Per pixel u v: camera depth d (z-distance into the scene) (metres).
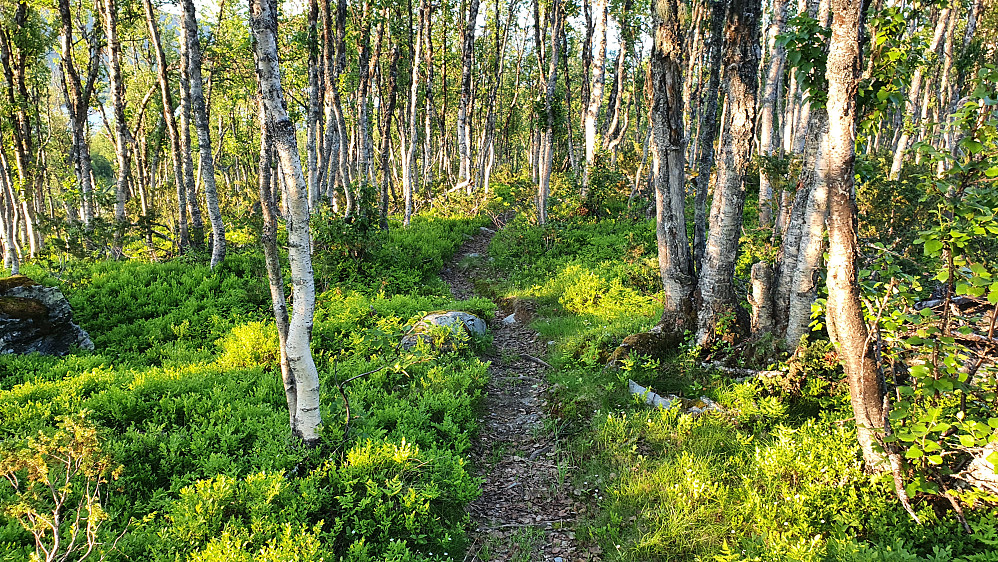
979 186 4.05
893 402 4.55
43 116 28.70
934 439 4.15
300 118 19.09
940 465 4.12
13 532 4.23
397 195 32.34
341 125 19.83
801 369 6.25
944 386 3.85
